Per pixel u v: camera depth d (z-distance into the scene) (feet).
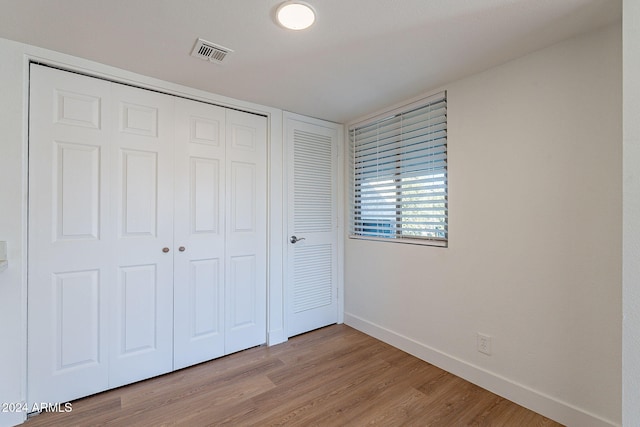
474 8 4.37
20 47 5.31
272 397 6.02
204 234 7.43
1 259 5.13
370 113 9.01
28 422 5.27
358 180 9.79
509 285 5.93
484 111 6.31
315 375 6.84
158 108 6.79
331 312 9.94
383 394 6.12
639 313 3.64
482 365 6.35
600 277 4.85
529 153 5.65
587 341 4.97
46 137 5.60
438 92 7.20
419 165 7.80
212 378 6.71
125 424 5.24
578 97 5.07
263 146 8.46
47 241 5.61
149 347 6.68
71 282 5.84
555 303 5.32
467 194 6.62
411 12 4.47
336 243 10.05
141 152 6.57
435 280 7.29
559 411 5.25
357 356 7.76
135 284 6.51
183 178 7.11
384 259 8.68
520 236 5.78
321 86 7.08
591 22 4.69
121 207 6.36
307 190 9.30
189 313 7.20
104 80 6.16
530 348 5.63
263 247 8.48
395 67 6.16
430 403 5.82
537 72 5.55
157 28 4.87
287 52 5.58
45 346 5.58
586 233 4.99
